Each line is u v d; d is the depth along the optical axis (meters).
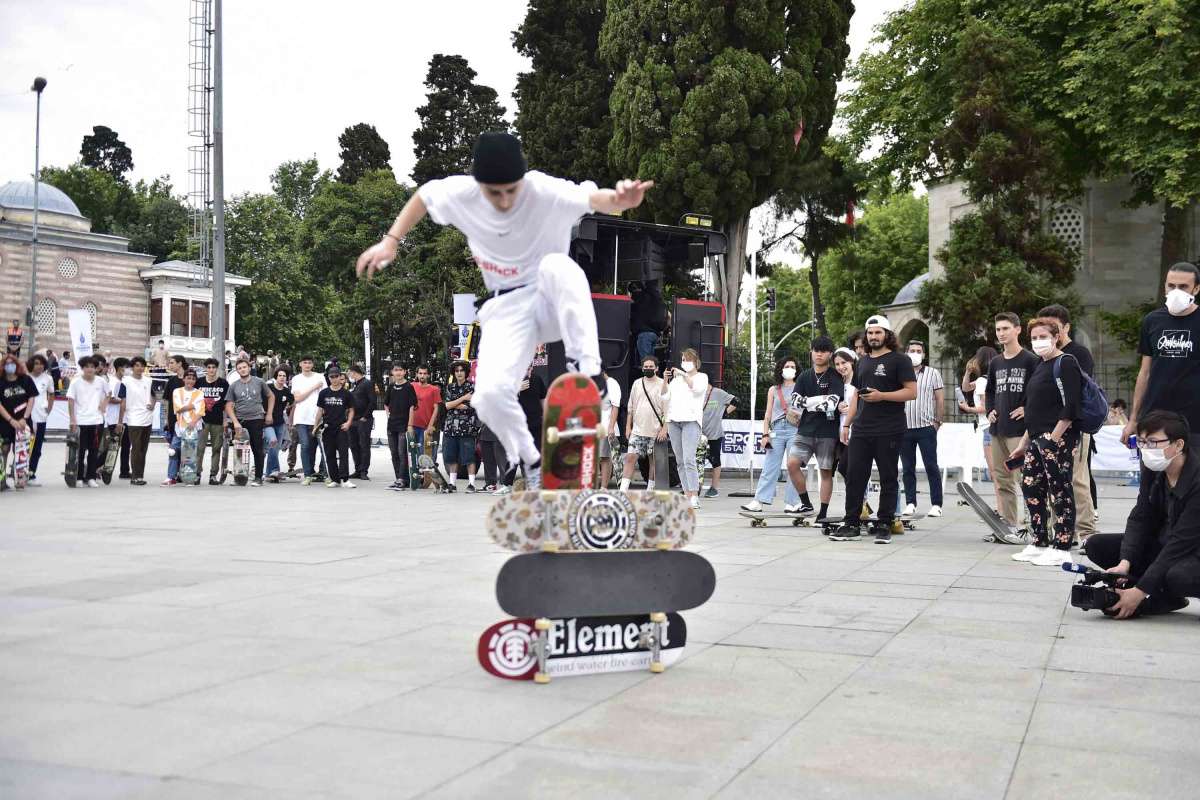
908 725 3.32
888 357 8.79
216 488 14.92
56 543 7.86
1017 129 23.05
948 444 16.20
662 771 2.83
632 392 13.09
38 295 52.41
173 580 6.02
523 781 2.72
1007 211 23.38
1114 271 28.81
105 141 84.88
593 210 4.13
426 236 44.91
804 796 2.65
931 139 26.06
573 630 3.96
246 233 58.03
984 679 3.95
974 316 22.70
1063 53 24.02
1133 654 4.43
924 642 4.63
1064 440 7.45
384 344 44.53
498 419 4.23
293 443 17.52
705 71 23.48
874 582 6.46
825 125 25.55
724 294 24.94
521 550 3.87
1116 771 2.89
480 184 4.01
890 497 8.89
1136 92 21.52
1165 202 25.55
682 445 11.57
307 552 7.40
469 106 47.03
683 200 23.91
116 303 55.03
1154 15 21.20
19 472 13.80
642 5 23.92
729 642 4.61
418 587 5.83
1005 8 24.67
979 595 5.99
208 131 35.94
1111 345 28.84
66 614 4.94
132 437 15.20
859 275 56.31
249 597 5.46
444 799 2.58
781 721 3.35
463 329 16.55
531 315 4.29
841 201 32.22
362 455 17.16
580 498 3.96
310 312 57.62
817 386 9.91
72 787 2.61
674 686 3.83
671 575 4.12
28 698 3.45
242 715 3.29
